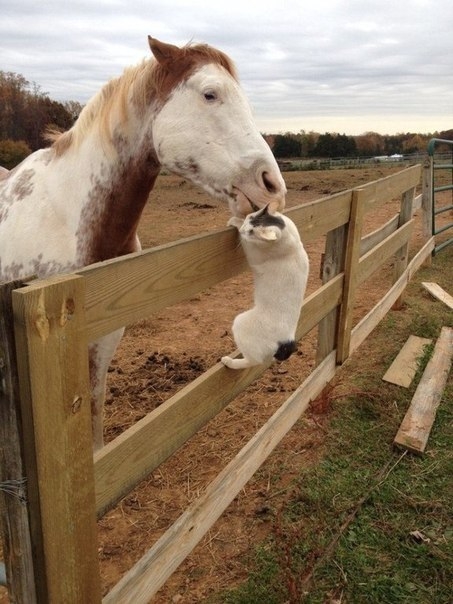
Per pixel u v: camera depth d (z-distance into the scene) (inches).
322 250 311.7
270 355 69.6
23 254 84.6
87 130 85.5
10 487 43.4
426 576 83.0
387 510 97.2
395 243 173.3
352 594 79.1
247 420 127.4
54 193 85.7
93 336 46.8
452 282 241.4
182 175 82.7
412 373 150.3
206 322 199.6
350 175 828.6
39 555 44.6
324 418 125.3
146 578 61.2
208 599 78.3
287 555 78.5
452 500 100.3
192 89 78.7
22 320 38.4
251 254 67.3
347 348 131.5
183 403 66.8
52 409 42.0
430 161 254.7
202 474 109.0
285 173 922.7
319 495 99.2
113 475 54.4
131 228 91.2
